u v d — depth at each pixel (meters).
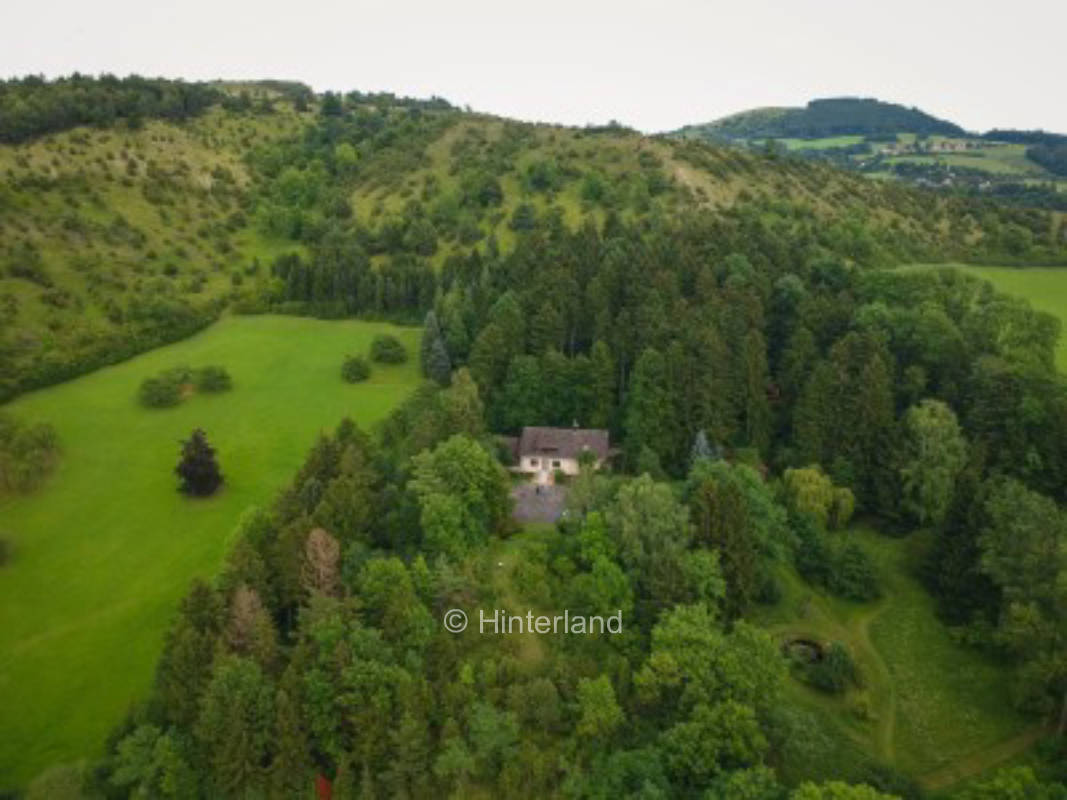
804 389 101.25
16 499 95.56
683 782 54.25
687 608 63.75
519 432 107.88
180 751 53.91
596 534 72.06
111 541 88.06
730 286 118.31
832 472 96.44
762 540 79.25
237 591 60.56
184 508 93.94
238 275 160.75
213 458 97.12
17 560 85.06
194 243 167.50
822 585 84.12
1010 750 63.56
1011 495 75.31
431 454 78.44
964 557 78.62
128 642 72.88
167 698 57.25
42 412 114.38
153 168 182.12
